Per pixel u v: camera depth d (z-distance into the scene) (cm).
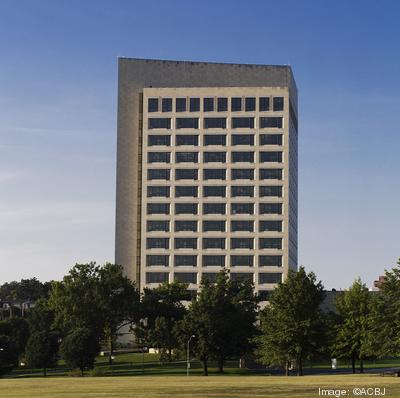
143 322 17212
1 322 16600
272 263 19900
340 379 9044
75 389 7812
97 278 16012
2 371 13788
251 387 7500
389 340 10175
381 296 10431
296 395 6284
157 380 9738
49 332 14800
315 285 11450
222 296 13638
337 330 12394
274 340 11181
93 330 15100
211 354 13088
